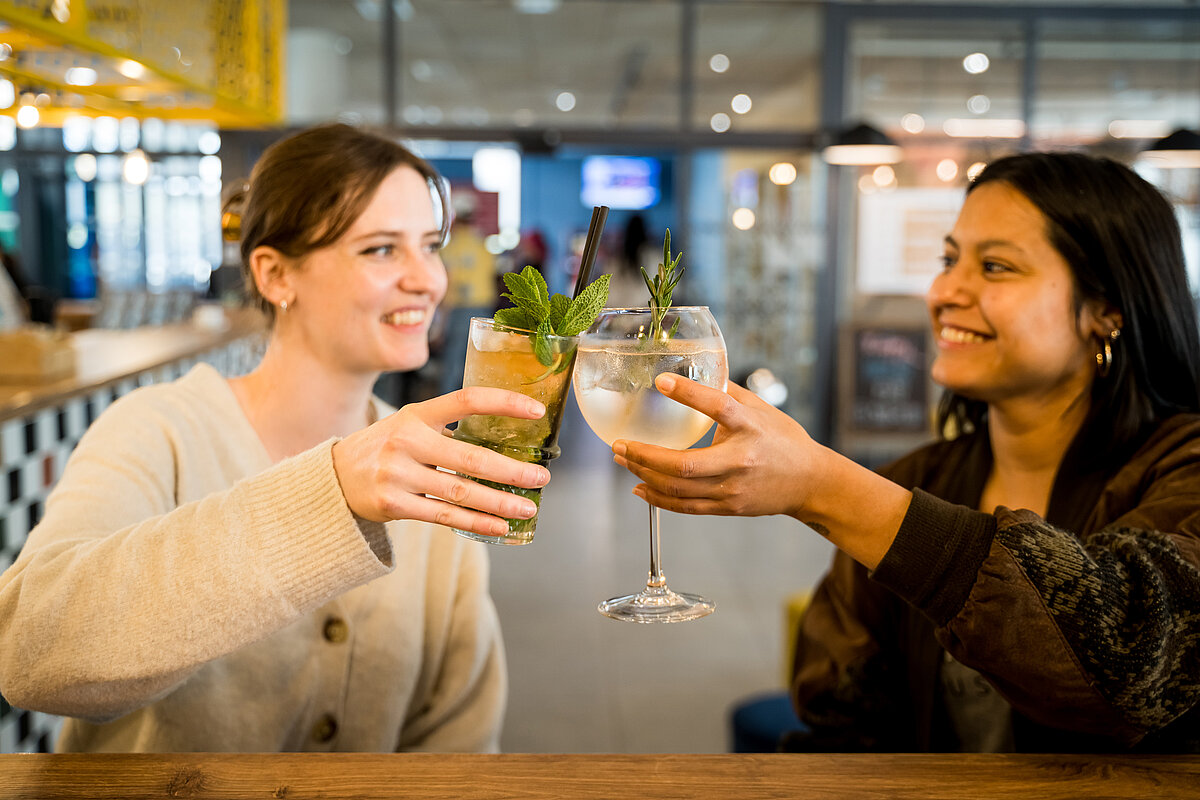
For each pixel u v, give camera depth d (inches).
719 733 114.0
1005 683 34.3
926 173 285.7
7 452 106.2
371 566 33.5
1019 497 51.7
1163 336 46.1
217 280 295.9
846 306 291.3
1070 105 283.0
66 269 315.6
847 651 52.7
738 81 289.4
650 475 33.5
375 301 50.6
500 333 34.2
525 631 146.3
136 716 47.3
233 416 51.4
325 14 289.0
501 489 33.8
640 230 292.4
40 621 34.0
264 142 295.1
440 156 652.1
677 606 38.5
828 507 34.6
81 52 140.3
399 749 54.3
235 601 33.1
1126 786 32.9
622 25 291.1
